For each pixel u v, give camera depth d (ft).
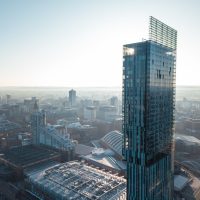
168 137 653.30
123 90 578.66
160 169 606.55
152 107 559.79
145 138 540.52
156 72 574.56
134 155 560.61
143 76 540.52
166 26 638.94
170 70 652.48
